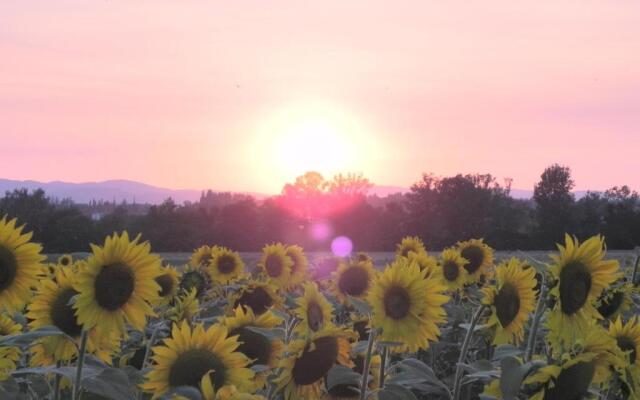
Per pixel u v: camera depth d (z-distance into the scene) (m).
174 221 105.50
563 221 126.06
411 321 4.93
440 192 122.06
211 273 11.80
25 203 97.50
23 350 6.02
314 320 5.62
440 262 10.54
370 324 4.96
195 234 105.38
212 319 7.46
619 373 4.37
